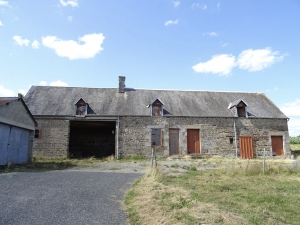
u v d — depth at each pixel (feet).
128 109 52.49
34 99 53.36
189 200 15.26
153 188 18.75
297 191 18.75
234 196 16.89
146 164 39.06
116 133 50.08
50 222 11.73
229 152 51.67
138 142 49.96
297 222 12.16
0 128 30.55
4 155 31.53
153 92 60.34
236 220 11.92
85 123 56.24
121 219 12.56
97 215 13.04
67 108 51.31
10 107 32.22
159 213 12.85
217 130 52.29
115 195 17.34
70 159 46.34
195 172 28.66
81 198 16.12
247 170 26.94
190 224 11.32
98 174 26.43
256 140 52.95
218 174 26.78
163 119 51.44
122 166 36.22
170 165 37.52
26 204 14.23
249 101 60.39
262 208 14.25
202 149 51.06
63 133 49.11
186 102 57.16
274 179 23.84
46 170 28.96
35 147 48.08
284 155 53.11
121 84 59.88
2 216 12.12
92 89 59.93
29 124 38.09
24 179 21.44
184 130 51.49
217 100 59.52
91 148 64.59
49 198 15.71
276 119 54.54
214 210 13.41
